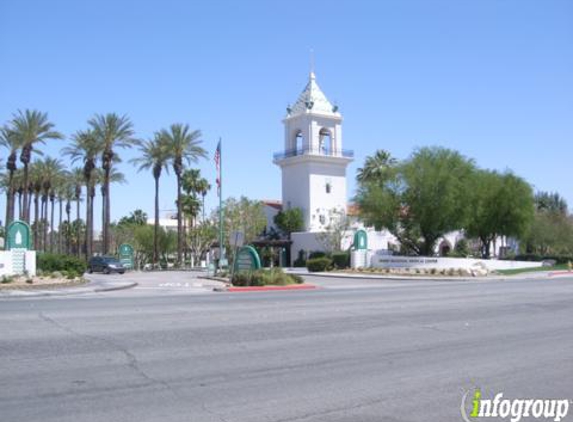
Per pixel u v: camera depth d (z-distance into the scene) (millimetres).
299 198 67438
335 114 68125
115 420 6293
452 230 51406
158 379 8133
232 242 34125
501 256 68500
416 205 50031
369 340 11570
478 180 53125
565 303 19625
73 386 7684
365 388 7793
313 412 6672
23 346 10367
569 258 65250
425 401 7211
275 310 16844
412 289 27672
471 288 28188
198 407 6809
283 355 9930
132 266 62281
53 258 35594
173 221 121312
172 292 26188
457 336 12227
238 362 9320
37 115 58625
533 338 12062
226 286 29672
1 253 30234
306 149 66750
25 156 59000
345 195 68500
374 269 47844
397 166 53125
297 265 63500
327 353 10148
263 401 7102
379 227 52500
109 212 60250
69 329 12398
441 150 52219
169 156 63562
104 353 9836
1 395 7223
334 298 21609
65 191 86375
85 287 27531
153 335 11742
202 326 13164
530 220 58000
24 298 21797
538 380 8344
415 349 10656
